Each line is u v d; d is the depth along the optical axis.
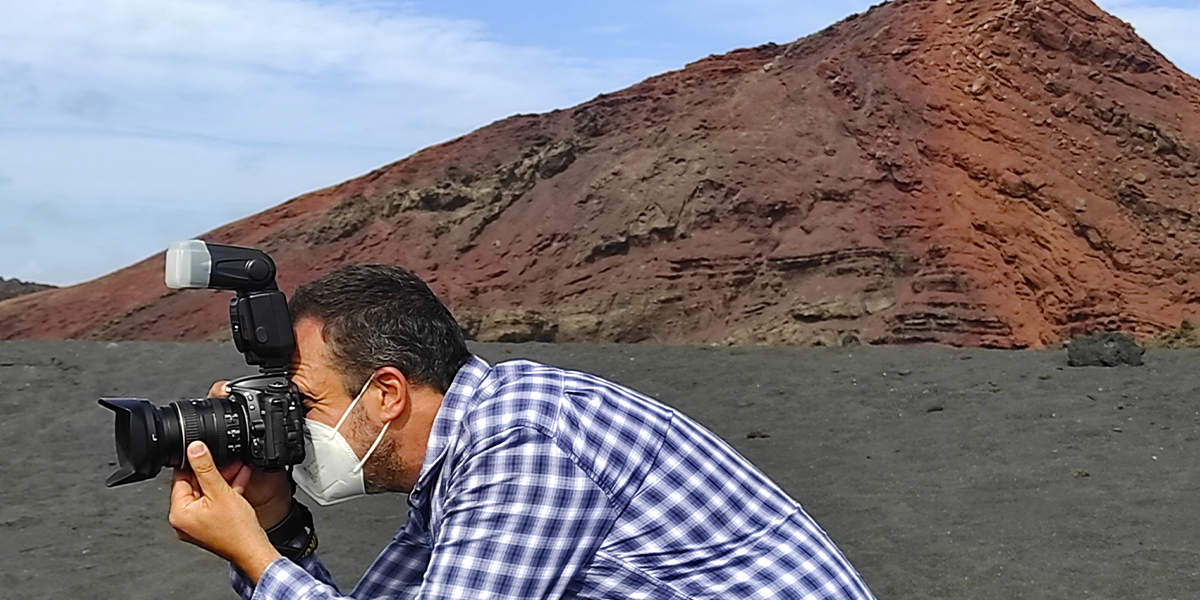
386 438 2.36
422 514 2.45
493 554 2.22
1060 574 5.25
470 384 2.38
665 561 2.31
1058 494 6.82
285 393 2.34
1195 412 8.95
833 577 2.39
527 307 36.25
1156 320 32.31
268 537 2.52
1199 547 5.60
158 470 2.32
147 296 45.44
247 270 2.35
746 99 41.50
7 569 6.04
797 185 37.09
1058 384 10.45
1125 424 8.71
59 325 44.78
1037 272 33.75
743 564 2.34
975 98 38.75
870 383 11.11
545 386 2.35
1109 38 40.28
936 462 7.92
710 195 37.44
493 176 43.94
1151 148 37.09
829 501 6.94
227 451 2.31
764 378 11.73
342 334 2.33
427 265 40.69
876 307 32.53
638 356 14.06
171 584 5.71
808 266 34.16
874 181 36.78
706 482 2.37
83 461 9.09
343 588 5.46
